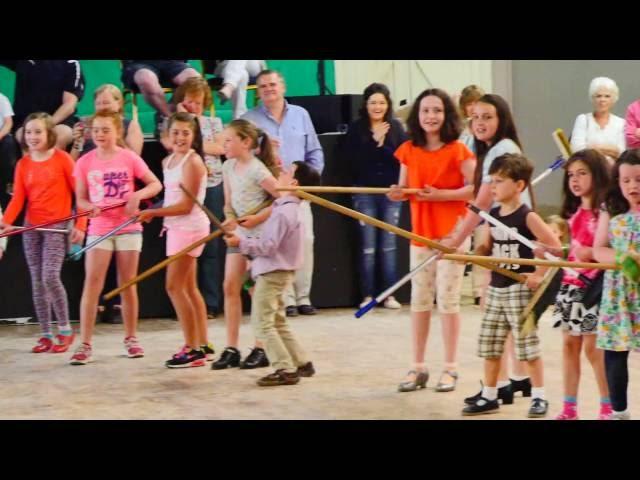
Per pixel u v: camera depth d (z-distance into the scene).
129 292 16.06
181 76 19.91
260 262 14.05
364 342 16.84
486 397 12.35
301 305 19.64
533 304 11.77
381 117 19.69
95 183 15.95
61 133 19.11
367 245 19.92
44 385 14.28
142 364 15.57
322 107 21.14
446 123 13.68
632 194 10.92
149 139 19.94
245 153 14.64
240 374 14.76
